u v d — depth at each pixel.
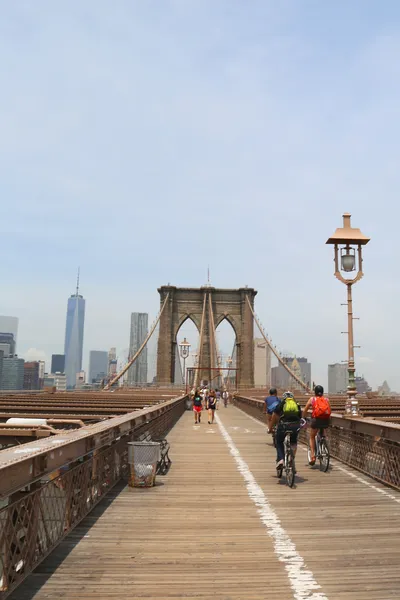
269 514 6.75
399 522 6.38
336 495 8.02
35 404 18.52
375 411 18.06
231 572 4.58
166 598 3.99
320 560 4.92
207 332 98.94
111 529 5.94
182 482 9.07
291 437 9.15
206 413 36.31
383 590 4.19
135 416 9.95
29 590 4.13
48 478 5.13
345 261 12.46
